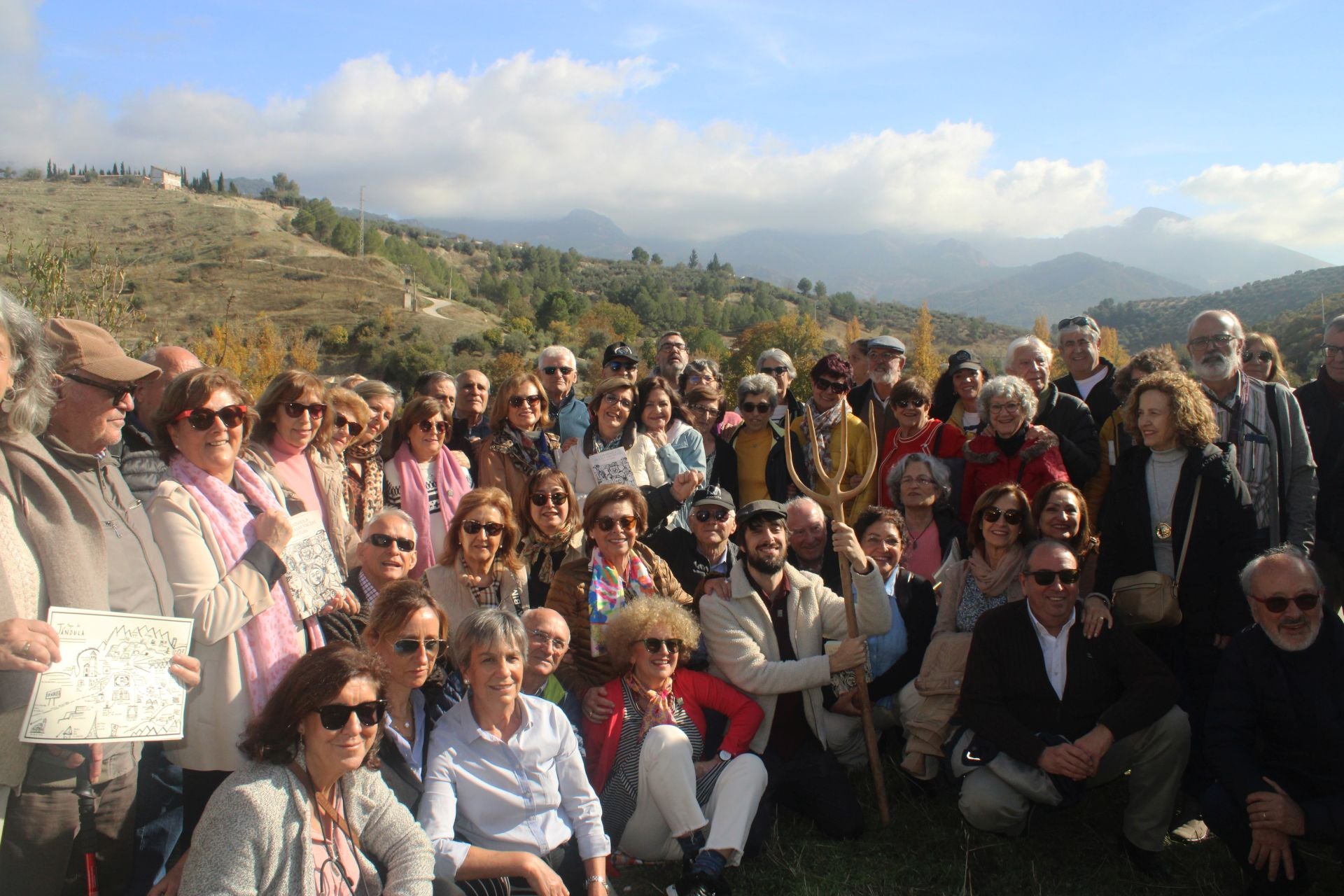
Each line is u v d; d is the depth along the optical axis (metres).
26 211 107.56
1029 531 4.60
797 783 4.53
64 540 2.75
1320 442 5.61
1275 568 3.76
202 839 2.60
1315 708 3.74
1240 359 5.50
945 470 5.51
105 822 3.01
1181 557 4.50
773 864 4.22
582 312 116.62
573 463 6.01
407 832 2.97
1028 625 4.27
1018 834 4.27
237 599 3.19
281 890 2.62
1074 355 6.38
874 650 4.95
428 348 71.75
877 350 7.04
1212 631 4.44
